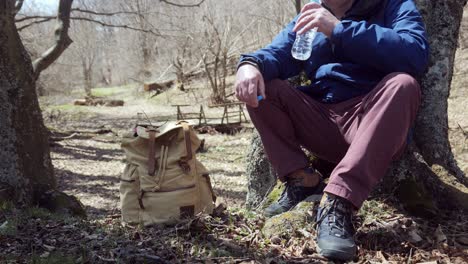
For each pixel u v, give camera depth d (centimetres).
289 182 211
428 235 194
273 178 318
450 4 249
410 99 171
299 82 287
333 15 202
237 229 203
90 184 807
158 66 2430
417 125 247
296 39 205
